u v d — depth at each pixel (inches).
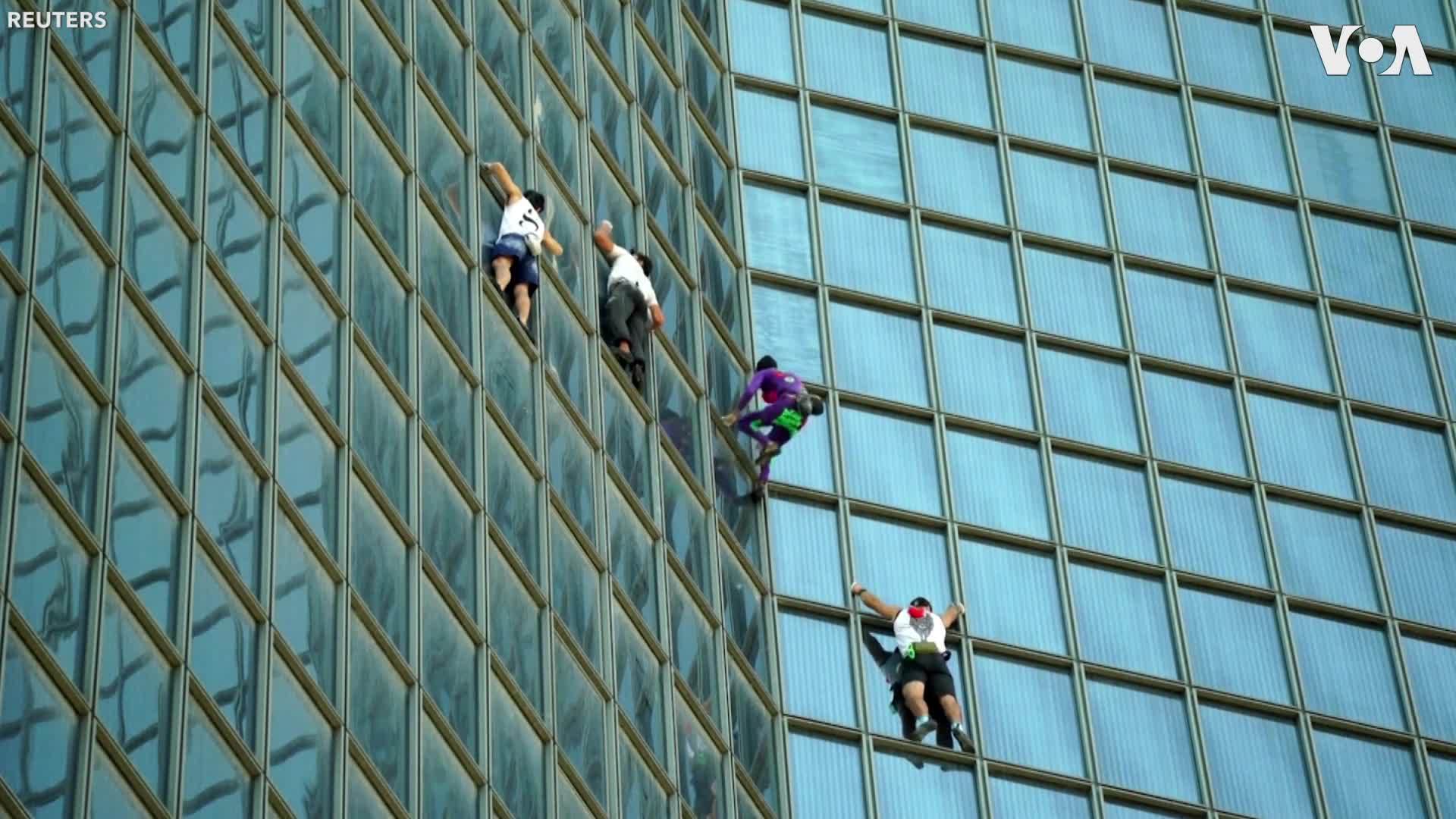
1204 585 2167.8
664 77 2159.2
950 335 2201.0
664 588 1875.0
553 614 1728.6
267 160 1600.6
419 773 1542.8
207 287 1502.2
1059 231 2293.3
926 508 2103.8
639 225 2028.8
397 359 1673.2
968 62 2357.3
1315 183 2413.9
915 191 2260.1
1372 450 2288.4
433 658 1594.5
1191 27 2460.6
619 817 1717.5
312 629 1494.8
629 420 1910.7
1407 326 2365.9
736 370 2098.9
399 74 1782.7
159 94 1517.0
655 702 1815.9
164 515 1405.0
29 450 1320.1
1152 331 2276.1
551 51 1995.6
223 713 1396.4
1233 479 2226.9
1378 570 2226.9
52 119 1421.0
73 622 1312.7
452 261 1774.1
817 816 1932.8
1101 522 2162.9
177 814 1338.6
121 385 1403.8
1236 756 2097.7
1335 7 2518.5
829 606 2022.6
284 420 1533.0
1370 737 2145.7
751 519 2032.5
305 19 1689.2
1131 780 2049.7
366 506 1583.4
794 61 2287.2
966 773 1995.6
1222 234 2353.6
